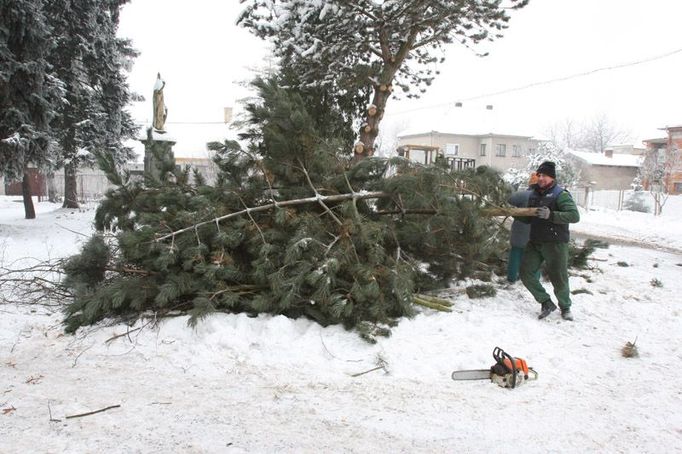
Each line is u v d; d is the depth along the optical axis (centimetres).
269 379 416
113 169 660
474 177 641
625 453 316
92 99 2108
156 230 551
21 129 1313
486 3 1062
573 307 612
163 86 1127
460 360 450
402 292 531
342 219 595
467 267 664
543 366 446
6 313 572
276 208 596
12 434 325
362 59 1352
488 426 344
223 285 546
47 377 418
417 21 1120
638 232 1972
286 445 316
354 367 443
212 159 644
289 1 1134
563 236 554
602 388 407
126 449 309
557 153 3694
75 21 1966
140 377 420
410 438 328
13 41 1290
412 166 634
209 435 327
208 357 454
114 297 513
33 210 1848
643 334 532
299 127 604
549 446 321
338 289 531
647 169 3519
